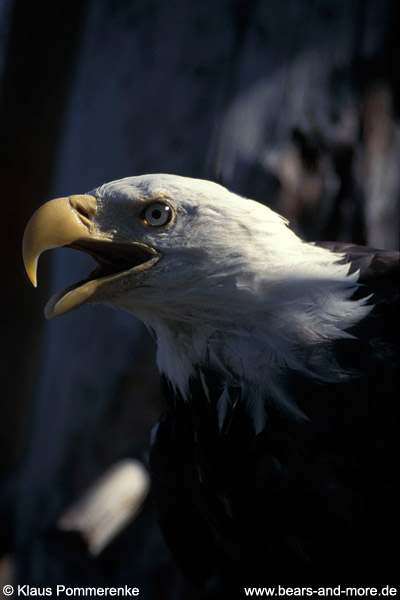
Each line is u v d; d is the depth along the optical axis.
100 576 5.95
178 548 5.24
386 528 3.86
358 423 3.73
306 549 4.10
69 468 6.13
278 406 3.85
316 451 3.80
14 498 7.11
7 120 10.41
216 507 4.39
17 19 10.19
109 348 6.19
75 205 4.17
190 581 5.43
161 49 6.48
